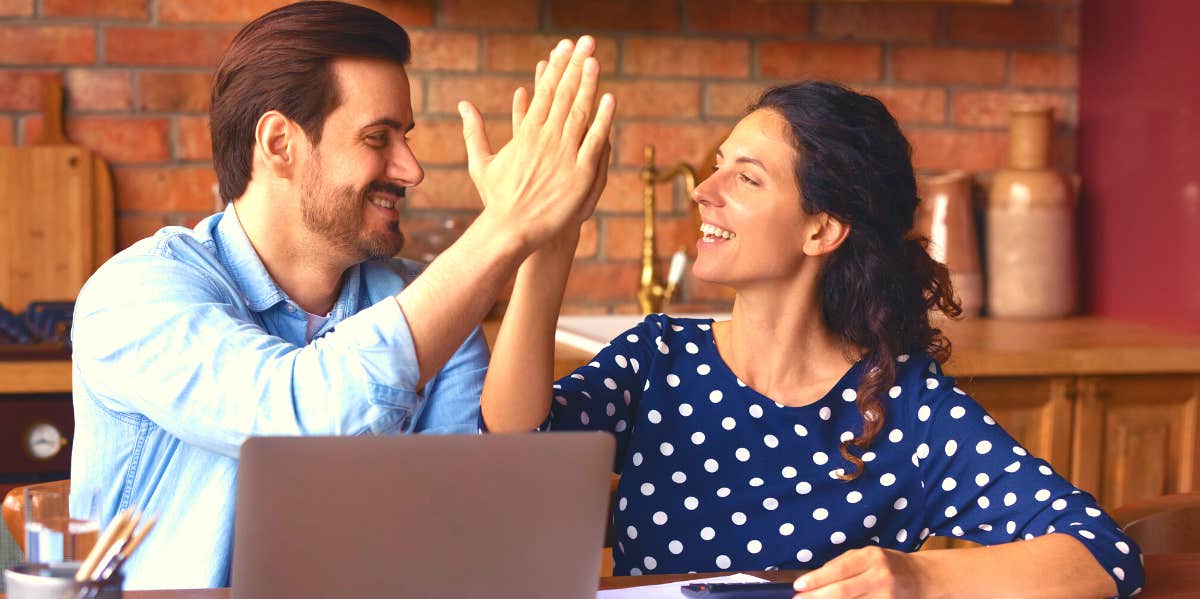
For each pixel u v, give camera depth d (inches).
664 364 65.7
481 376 68.5
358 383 53.5
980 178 132.0
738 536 62.5
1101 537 54.8
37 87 116.0
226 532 59.9
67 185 116.5
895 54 129.3
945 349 68.8
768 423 64.1
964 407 63.4
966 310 124.5
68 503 44.7
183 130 118.6
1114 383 107.9
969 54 130.7
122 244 118.7
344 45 61.7
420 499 41.9
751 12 126.2
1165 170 120.7
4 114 115.7
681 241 127.6
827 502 62.8
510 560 43.5
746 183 62.8
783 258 62.9
